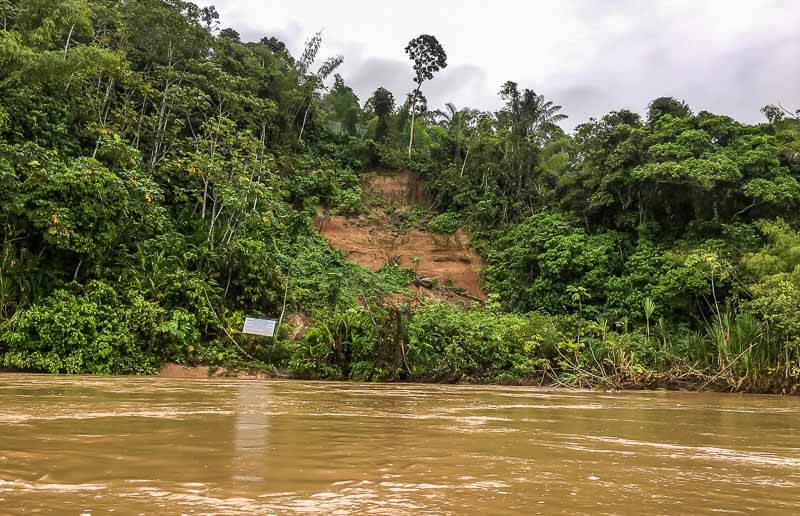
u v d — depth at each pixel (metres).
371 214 28.38
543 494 2.26
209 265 15.73
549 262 22.72
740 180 22.53
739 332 15.76
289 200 26.69
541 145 34.84
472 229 27.91
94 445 3.12
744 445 4.37
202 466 2.61
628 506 2.10
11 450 2.90
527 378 14.65
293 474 2.51
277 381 11.59
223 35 32.97
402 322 13.66
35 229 12.60
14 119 15.38
